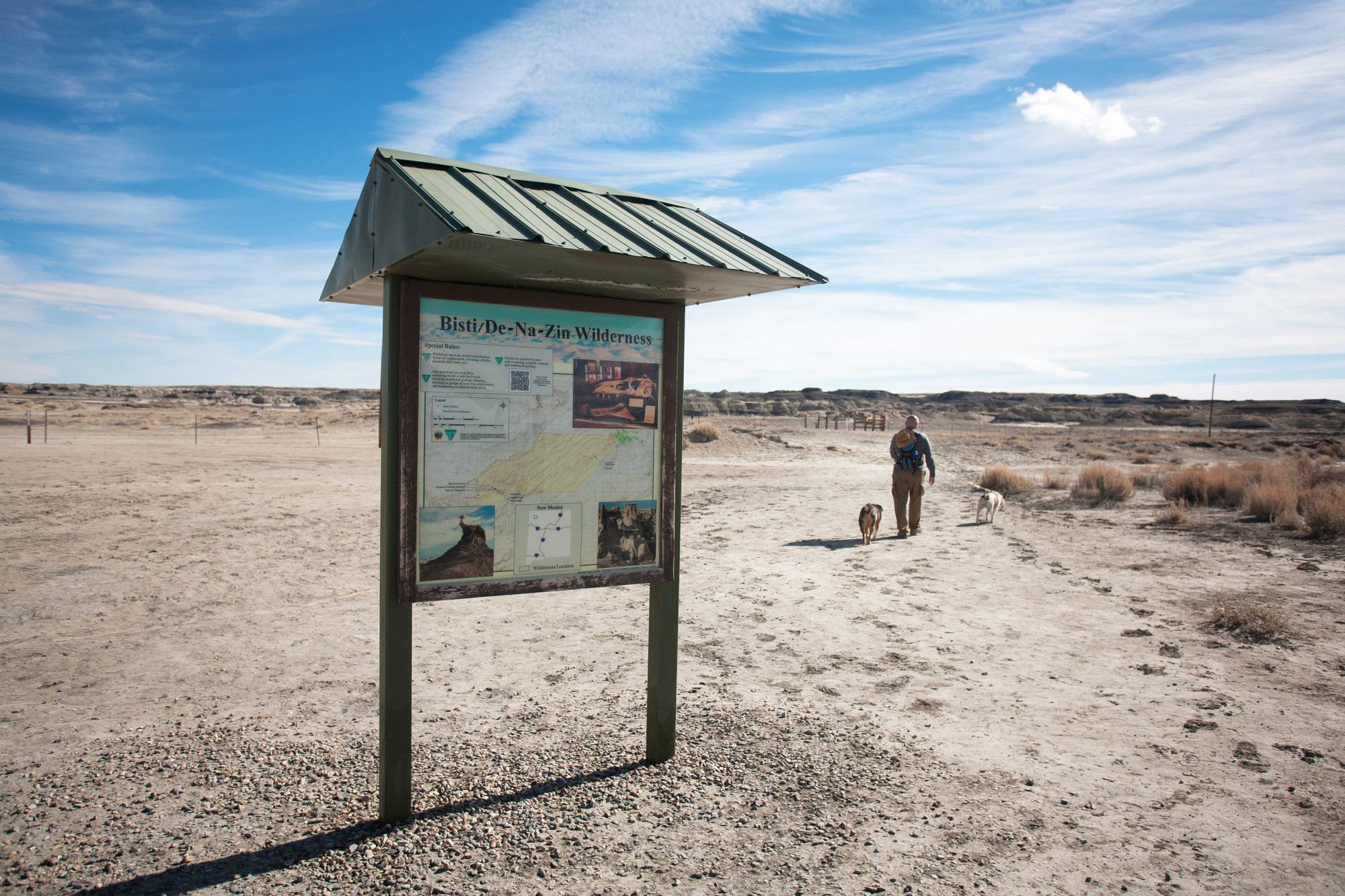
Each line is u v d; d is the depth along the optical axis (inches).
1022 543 441.1
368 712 198.1
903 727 187.5
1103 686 215.3
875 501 647.1
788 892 120.0
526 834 137.3
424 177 133.2
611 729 186.7
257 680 222.4
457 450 143.9
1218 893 119.6
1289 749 173.2
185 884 121.2
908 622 283.1
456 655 247.0
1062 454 1338.6
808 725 189.2
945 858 129.6
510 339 148.4
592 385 157.3
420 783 157.4
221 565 376.5
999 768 165.2
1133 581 342.3
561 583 154.8
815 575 363.9
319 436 1556.3
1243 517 514.6
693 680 224.1
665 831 138.6
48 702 203.2
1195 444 1775.3
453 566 144.0
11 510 522.0
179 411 2645.2
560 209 143.3
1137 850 132.2
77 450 1021.8
